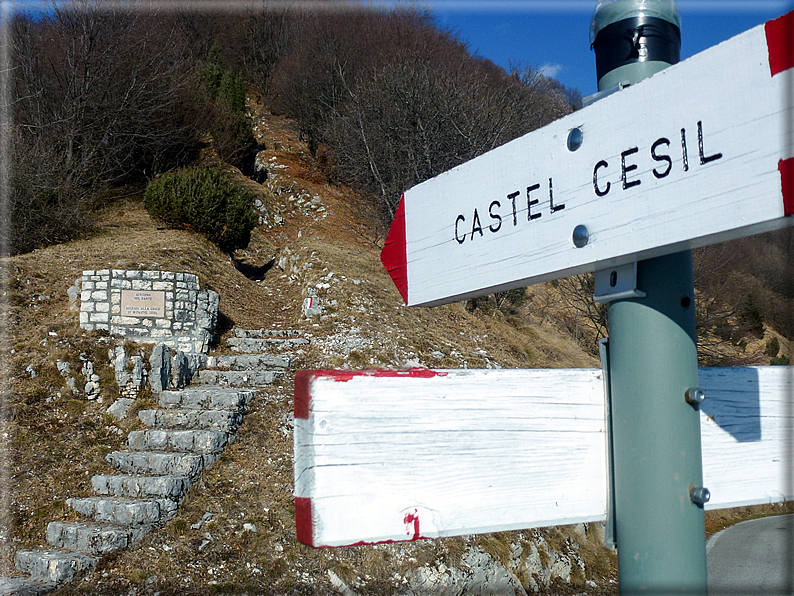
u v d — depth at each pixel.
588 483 1.06
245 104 25.14
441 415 0.98
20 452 6.56
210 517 6.00
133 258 10.69
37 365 7.56
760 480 1.22
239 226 13.75
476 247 1.26
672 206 0.88
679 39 1.12
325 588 5.51
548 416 1.05
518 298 16.16
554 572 7.17
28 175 12.17
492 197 1.23
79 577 5.21
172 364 8.08
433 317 12.09
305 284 12.20
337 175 20.61
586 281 14.81
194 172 13.70
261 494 6.37
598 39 1.14
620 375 1.00
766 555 10.20
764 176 0.76
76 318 8.48
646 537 0.93
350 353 9.57
